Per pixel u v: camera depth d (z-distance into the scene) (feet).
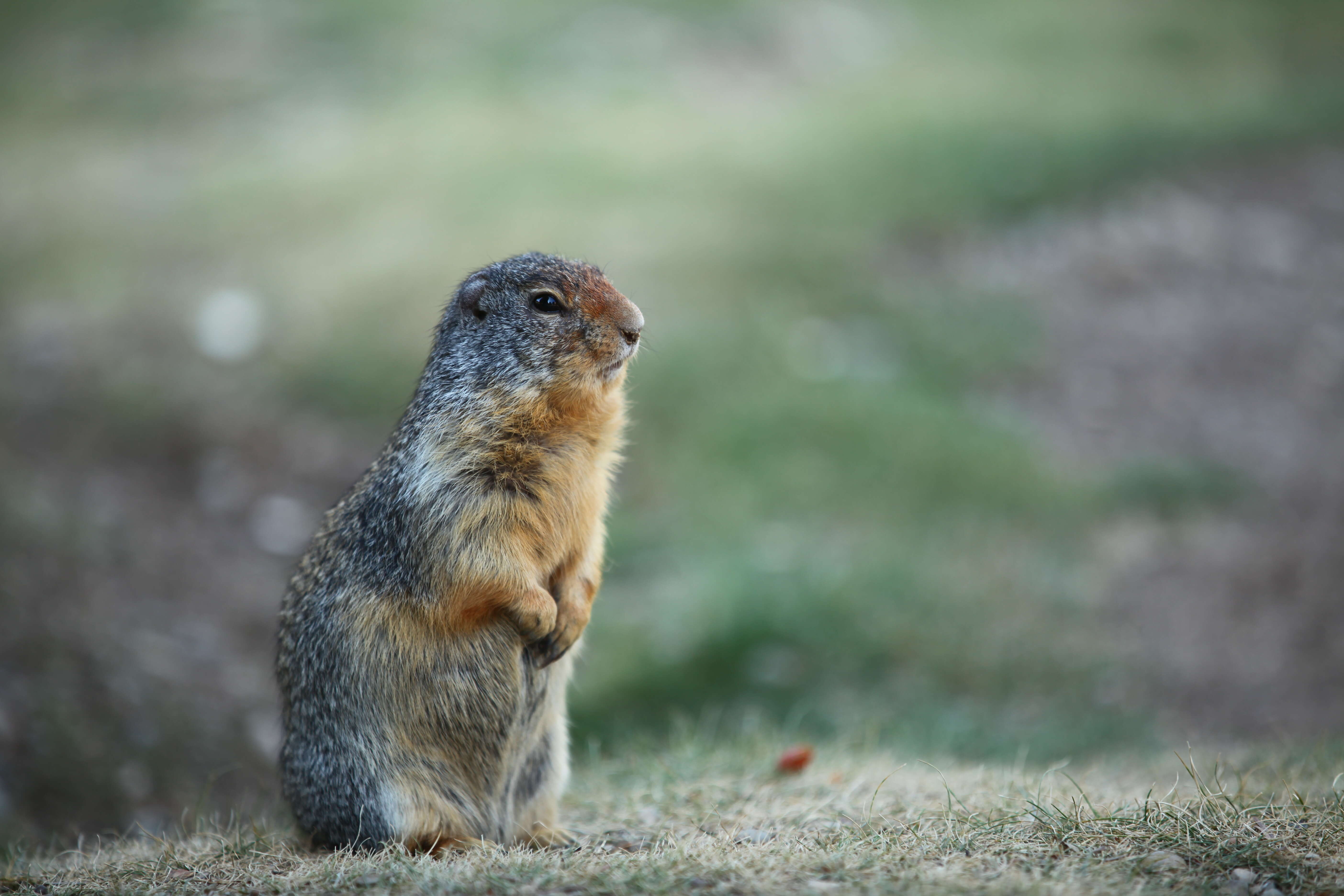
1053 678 36.73
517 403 18.52
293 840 19.81
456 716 18.29
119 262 66.74
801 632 38.37
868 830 17.67
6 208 75.20
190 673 35.70
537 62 94.99
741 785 22.56
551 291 18.94
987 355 57.77
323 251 66.08
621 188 70.54
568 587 19.57
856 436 49.73
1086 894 13.97
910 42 106.93
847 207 68.28
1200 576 42.32
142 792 29.89
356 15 103.40
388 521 18.39
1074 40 107.24
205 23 104.22
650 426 50.37
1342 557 42.50
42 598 36.37
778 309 58.08
